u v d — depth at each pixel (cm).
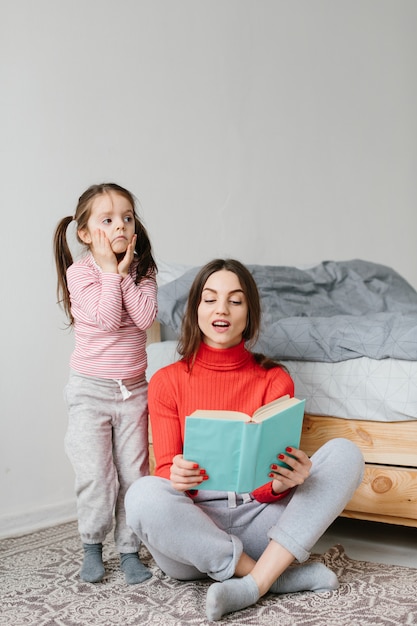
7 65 195
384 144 334
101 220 150
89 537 148
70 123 212
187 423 118
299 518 130
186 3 250
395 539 178
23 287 199
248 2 273
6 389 196
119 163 227
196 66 254
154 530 126
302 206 295
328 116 307
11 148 196
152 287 157
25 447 200
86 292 149
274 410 124
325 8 305
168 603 130
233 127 267
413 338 159
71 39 212
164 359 187
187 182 250
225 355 144
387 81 335
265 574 127
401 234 342
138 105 233
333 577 134
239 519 140
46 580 146
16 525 195
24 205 199
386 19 334
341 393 165
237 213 268
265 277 229
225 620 122
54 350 207
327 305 229
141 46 234
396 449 161
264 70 279
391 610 125
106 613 126
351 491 135
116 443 153
